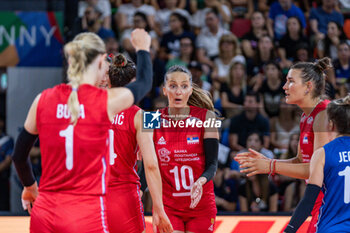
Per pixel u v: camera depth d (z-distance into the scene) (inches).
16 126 949.8
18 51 858.8
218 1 915.4
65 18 896.3
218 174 749.9
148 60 311.6
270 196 724.0
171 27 897.5
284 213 626.5
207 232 414.9
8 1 960.9
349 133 346.9
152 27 907.4
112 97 290.5
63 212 281.4
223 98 846.5
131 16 904.9
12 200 814.5
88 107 288.0
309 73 414.3
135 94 295.6
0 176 826.8
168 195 418.0
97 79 303.3
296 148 767.7
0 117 949.2
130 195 381.1
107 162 301.1
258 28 895.1
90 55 292.4
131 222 380.2
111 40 870.4
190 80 421.1
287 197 737.0
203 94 444.5
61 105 290.4
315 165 341.4
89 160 288.0
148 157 363.3
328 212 338.0
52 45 863.7
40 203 288.7
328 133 389.1
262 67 864.9
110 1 909.2
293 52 882.1
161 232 379.6
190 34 893.8
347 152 339.9
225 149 770.2
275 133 806.5
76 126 287.0
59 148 286.4
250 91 827.4
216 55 890.1
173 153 414.0
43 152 292.2
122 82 381.1
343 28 912.9
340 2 925.8
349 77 876.6
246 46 884.0
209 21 898.1
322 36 899.4
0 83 954.7
